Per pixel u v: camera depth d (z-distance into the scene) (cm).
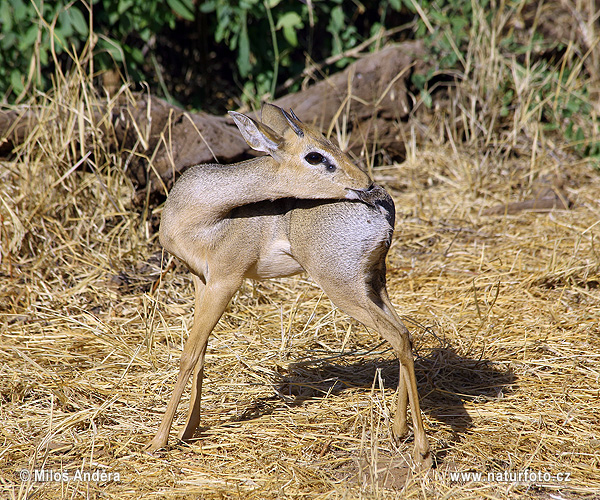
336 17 2020
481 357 1072
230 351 1103
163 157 1450
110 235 1405
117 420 930
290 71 2066
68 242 1354
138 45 2138
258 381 1030
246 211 845
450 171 1789
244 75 1881
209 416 945
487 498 762
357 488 769
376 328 812
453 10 2003
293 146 802
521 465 827
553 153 1830
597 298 1252
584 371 1025
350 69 1839
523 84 1888
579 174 1778
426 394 984
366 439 877
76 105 1476
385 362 1076
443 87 1930
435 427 905
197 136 1464
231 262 848
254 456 845
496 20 1967
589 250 1400
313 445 867
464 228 1534
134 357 1034
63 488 777
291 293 1306
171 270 1347
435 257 1418
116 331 1154
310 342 1134
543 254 1398
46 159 1411
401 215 1592
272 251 858
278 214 849
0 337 1120
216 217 834
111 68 1764
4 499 761
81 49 1764
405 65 1853
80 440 884
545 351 1089
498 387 1002
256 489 775
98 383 1009
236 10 1861
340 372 1056
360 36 2127
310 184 803
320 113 1806
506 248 1430
